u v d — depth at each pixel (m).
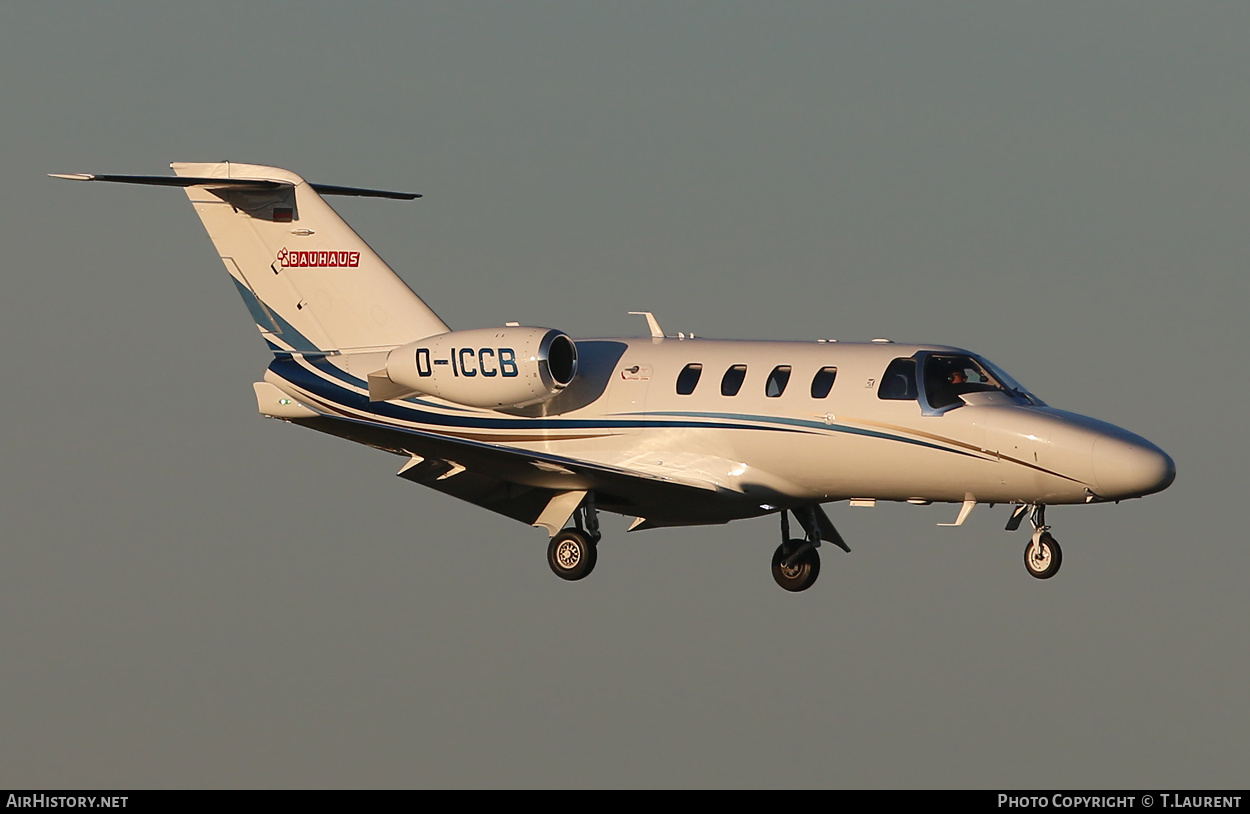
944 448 77.56
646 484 80.50
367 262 88.88
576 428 84.56
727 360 82.81
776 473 81.19
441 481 86.62
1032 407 78.06
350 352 89.25
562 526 83.50
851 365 80.06
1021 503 78.75
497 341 83.38
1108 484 75.06
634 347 85.50
